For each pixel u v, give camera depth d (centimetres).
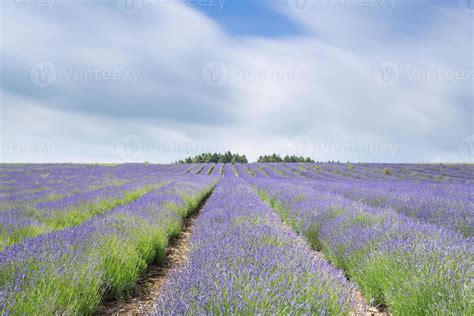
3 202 947
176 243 685
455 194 1056
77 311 287
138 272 451
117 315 343
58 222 745
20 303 255
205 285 266
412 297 295
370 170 3762
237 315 230
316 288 280
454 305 259
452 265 327
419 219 671
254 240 439
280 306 239
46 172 2705
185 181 1931
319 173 3756
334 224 591
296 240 479
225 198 1039
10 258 333
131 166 4609
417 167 3709
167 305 238
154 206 812
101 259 377
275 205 1133
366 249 435
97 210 919
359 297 384
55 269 320
